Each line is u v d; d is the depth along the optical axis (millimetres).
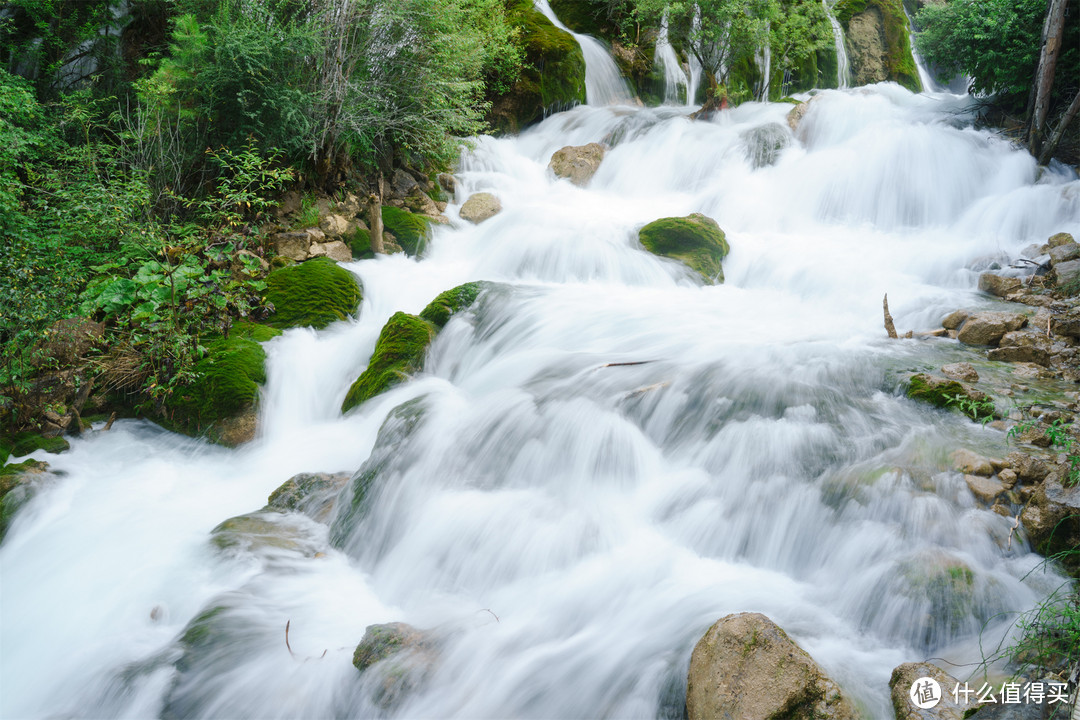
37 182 8445
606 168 13484
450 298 7875
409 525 4996
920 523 4125
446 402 6078
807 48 18562
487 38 13445
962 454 4504
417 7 10055
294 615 4375
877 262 9211
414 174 11719
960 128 12859
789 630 3756
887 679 3426
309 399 7227
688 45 15609
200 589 4680
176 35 8789
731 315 7855
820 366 6070
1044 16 11914
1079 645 3117
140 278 7230
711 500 4812
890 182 11219
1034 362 6195
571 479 5219
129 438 6656
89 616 4555
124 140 9258
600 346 7078
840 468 4676
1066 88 11891
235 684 3895
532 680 3734
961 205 11016
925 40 13766
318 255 9219
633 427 5484
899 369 5867
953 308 7426
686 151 13148
